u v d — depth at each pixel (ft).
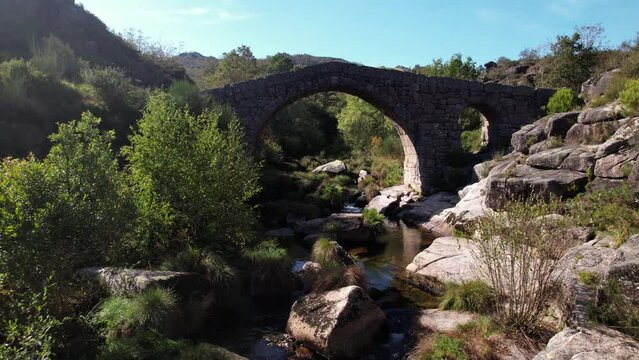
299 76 62.03
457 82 69.31
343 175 80.53
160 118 26.61
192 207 26.03
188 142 26.58
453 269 26.17
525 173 38.68
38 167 16.55
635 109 35.55
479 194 46.24
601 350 11.52
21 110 37.96
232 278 24.41
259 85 59.72
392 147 91.76
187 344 17.26
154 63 92.48
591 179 33.12
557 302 18.22
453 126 69.72
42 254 15.23
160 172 25.46
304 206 55.62
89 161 18.39
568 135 41.73
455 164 68.03
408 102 67.56
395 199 63.31
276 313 23.76
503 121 70.95
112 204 18.54
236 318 22.86
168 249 25.95
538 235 17.62
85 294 18.66
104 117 43.42
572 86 78.74
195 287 21.12
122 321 16.84
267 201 58.75
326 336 18.79
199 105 50.39
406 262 34.35
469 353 16.66
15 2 81.15
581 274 17.54
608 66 63.82
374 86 65.77
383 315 21.07
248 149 59.26
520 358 16.24
